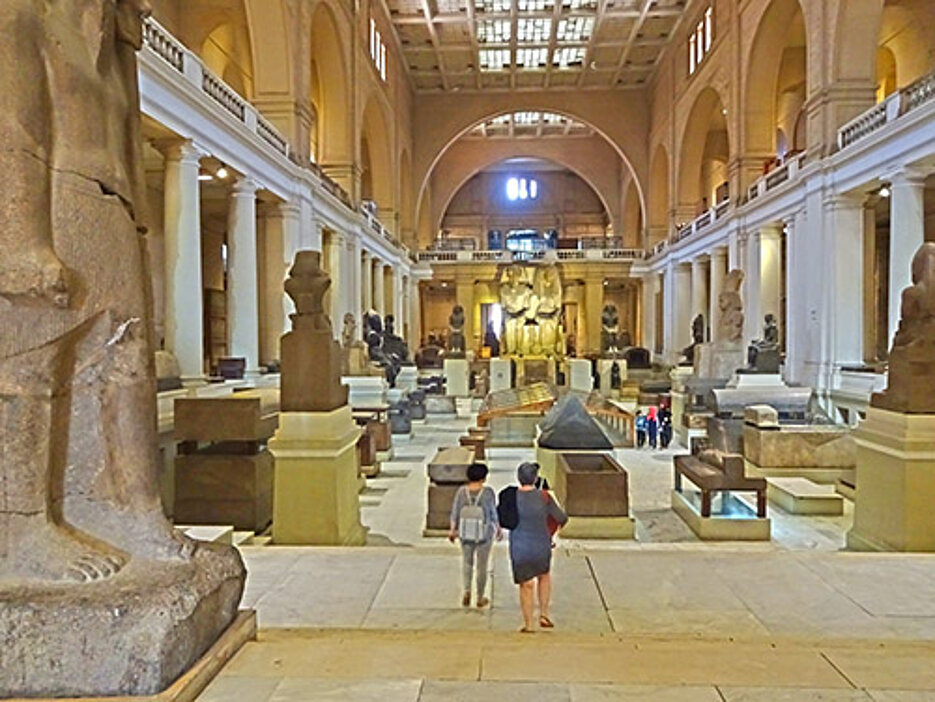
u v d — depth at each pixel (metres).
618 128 39.56
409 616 4.76
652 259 38.78
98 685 2.36
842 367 17.19
